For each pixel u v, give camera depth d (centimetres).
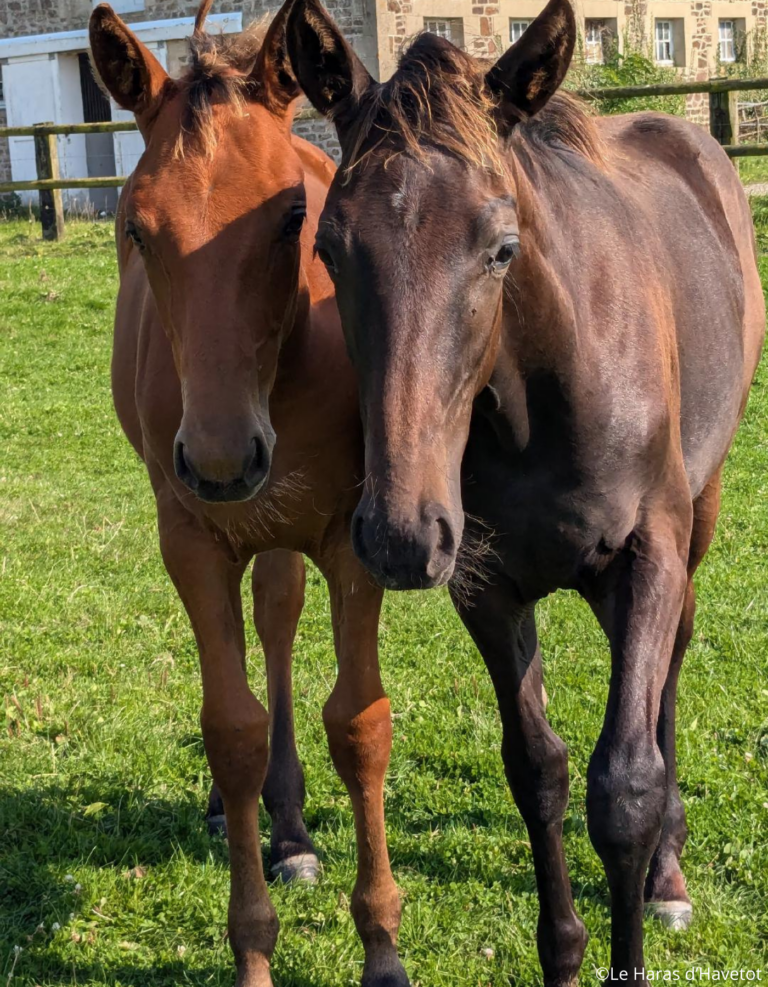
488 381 265
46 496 718
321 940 327
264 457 260
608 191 318
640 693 268
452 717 445
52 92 1981
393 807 393
